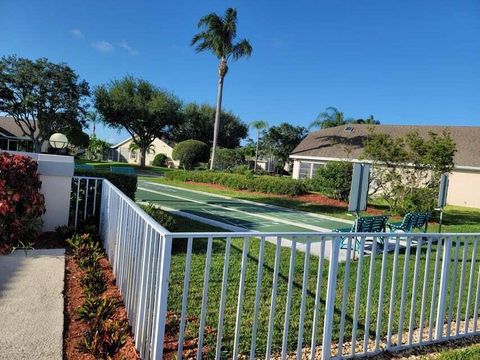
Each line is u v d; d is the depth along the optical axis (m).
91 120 40.75
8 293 3.82
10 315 3.34
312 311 4.20
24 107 33.03
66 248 5.62
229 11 26.92
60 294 3.89
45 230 6.35
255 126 39.97
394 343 3.58
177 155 36.31
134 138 40.97
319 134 29.05
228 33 26.83
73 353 2.86
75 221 6.63
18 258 4.99
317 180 19.14
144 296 2.88
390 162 14.80
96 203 6.97
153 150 48.00
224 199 17.08
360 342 3.61
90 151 48.53
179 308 3.95
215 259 5.90
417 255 3.49
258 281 2.86
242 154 36.22
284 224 11.55
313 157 25.95
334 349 3.43
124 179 8.51
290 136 42.34
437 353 3.44
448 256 3.59
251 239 7.77
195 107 51.19
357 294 3.22
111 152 52.47
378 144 14.95
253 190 20.72
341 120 39.94
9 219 5.33
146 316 2.82
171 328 3.47
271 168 42.56
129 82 39.00
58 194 6.42
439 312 3.66
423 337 3.80
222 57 27.45
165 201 14.65
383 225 8.22
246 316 3.89
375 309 4.45
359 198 7.05
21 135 40.28
